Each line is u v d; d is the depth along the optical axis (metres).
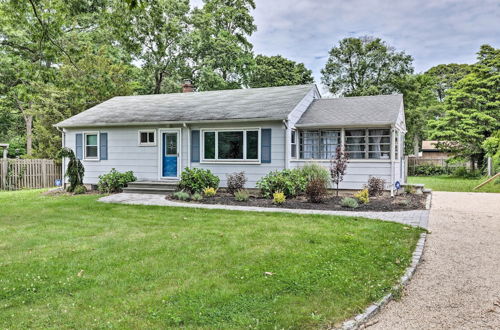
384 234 6.45
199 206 9.75
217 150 13.13
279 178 11.06
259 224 7.31
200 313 3.27
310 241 5.91
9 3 10.43
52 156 19.45
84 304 3.50
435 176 25.58
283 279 4.13
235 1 27.86
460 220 8.12
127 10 9.77
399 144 13.98
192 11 26.05
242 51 27.61
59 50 11.70
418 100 30.42
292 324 3.10
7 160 16.92
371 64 30.84
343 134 12.84
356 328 3.20
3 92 16.84
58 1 10.24
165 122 13.20
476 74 23.00
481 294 4.02
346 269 4.52
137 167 14.28
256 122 12.51
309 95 15.16
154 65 25.52
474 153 22.66
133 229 6.98
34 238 6.27
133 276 4.27
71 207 9.69
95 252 5.34
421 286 4.25
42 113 19.95
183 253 5.25
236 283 4.03
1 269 4.55
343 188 12.52
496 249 5.81
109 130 14.61
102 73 13.09
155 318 3.18
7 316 3.24
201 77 25.56
